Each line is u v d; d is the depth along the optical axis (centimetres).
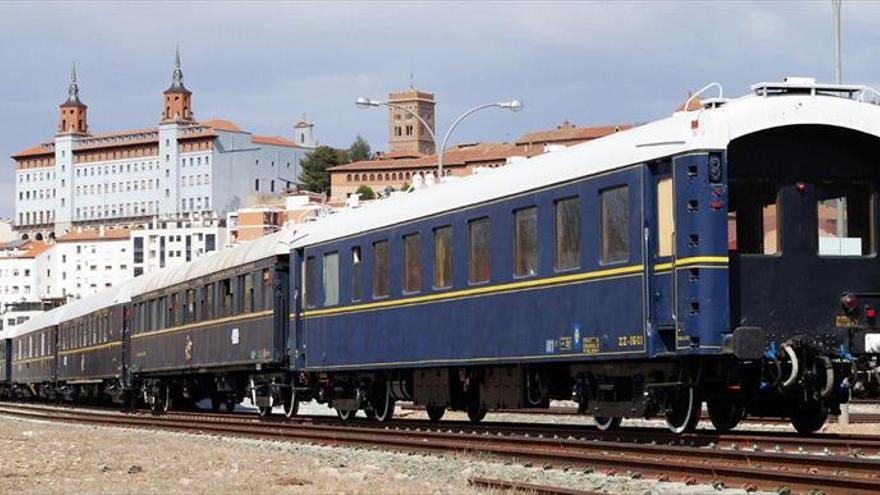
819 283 2097
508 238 2531
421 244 2867
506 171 2589
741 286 2055
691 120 2027
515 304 2502
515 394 2614
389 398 3191
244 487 1819
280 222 17150
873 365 2112
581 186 2289
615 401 2286
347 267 3216
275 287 3572
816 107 2058
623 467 1806
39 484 1972
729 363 2052
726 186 2005
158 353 4691
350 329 3192
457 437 2444
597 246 2236
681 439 2130
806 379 2070
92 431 3512
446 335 2761
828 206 2114
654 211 2105
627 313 2153
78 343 5994
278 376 3669
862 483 1422
